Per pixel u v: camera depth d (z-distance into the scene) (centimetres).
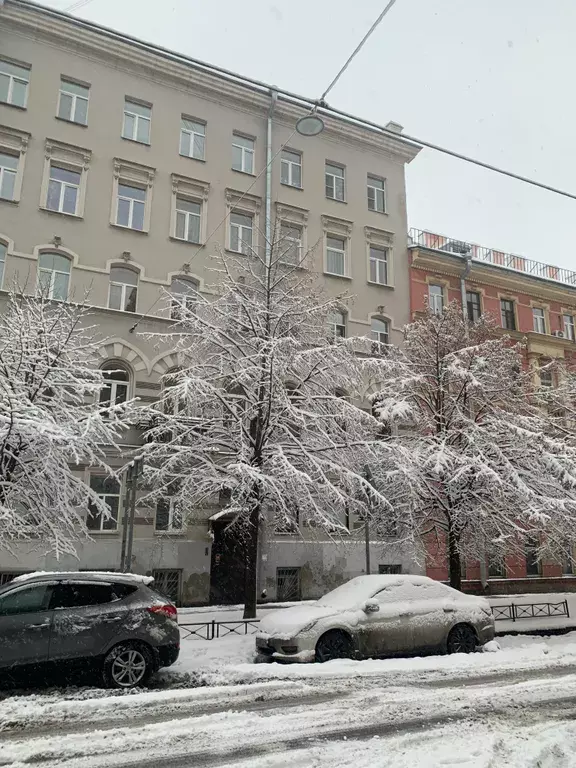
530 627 1570
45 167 2072
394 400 1678
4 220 1967
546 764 514
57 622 845
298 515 1593
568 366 2347
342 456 1493
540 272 3297
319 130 1100
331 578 2161
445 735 619
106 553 1836
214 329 1512
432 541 1936
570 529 1703
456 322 1836
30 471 1225
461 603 1158
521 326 3047
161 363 2072
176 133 2341
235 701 773
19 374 1279
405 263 2752
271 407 1439
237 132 2480
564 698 781
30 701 773
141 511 1898
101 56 2255
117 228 2138
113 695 818
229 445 1499
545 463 1584
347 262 2612
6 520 1193
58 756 570
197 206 2347
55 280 1998
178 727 658
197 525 1970
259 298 1570
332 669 938
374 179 2803
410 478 1470
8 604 840
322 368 1527
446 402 1741
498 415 1689
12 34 2122
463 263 2870
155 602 912
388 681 885
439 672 951
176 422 1484
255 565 1430
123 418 1426
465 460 1509
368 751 567
